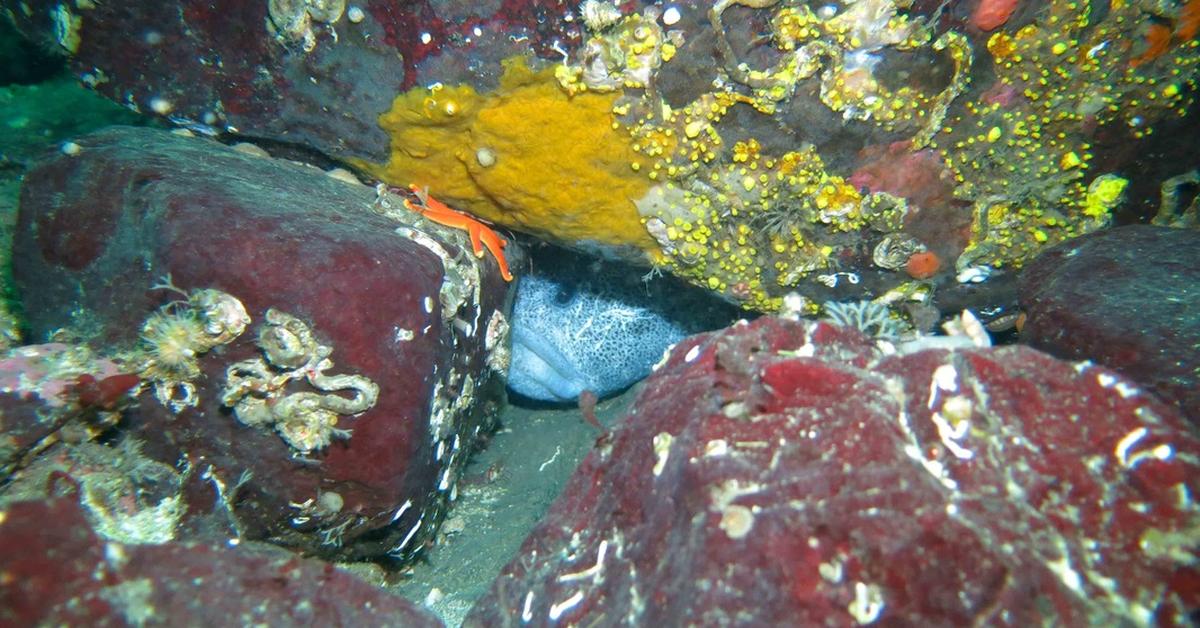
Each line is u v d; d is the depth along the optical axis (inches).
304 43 19.0
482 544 24.7
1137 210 20.4
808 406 12.3
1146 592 10.9
